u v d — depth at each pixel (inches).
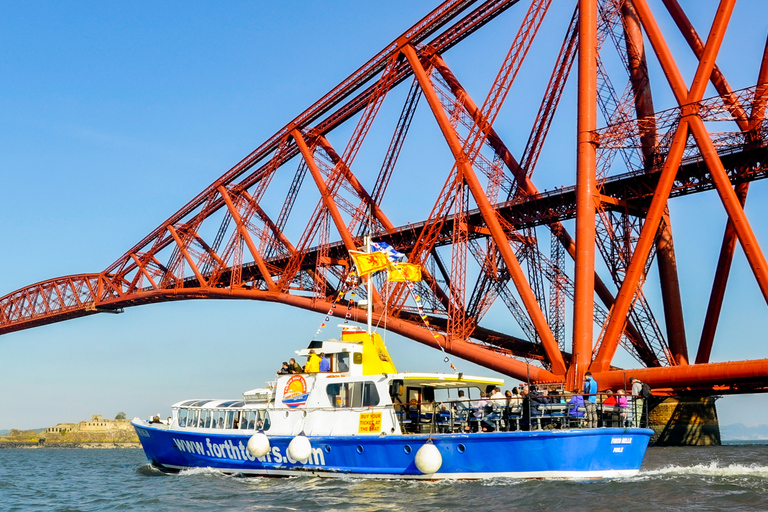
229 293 2714.1
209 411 1029.8
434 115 1846.7
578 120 1483.8
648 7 1434.5
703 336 1588.3
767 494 697.6
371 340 930.1
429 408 881.5
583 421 796.6
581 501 671.1
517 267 1603.1
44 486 1123.9
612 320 1369.3
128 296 3508.9
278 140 2536.9
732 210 1283.2
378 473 842.8
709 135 1343.5
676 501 666.8
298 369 957.8
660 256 1672.0
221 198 2901.1
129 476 1192.2
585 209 1430.9
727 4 1375.5
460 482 800.3
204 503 763.4
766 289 1227.9
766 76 1437.0
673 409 1892.2
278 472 925.8
